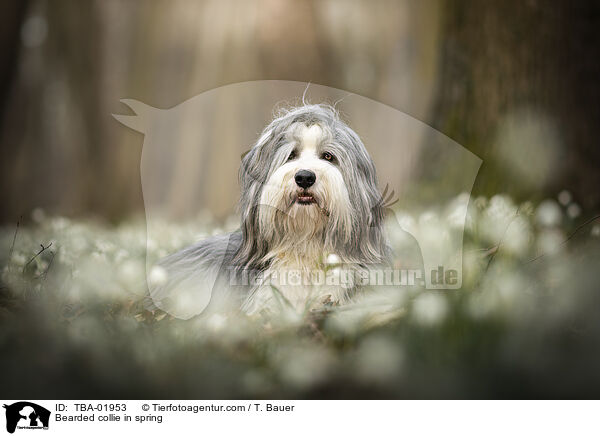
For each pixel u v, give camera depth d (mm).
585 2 9609
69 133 24594
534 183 9141
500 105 9570
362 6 19734
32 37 24734
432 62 18438
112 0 24391
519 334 4621
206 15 22578
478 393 4031
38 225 14008
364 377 4184
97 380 4277
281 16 20109
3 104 24094
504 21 9625
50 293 6152
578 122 9500
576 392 3975
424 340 4594
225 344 4848
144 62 24203
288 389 4160
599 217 7098
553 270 5926
